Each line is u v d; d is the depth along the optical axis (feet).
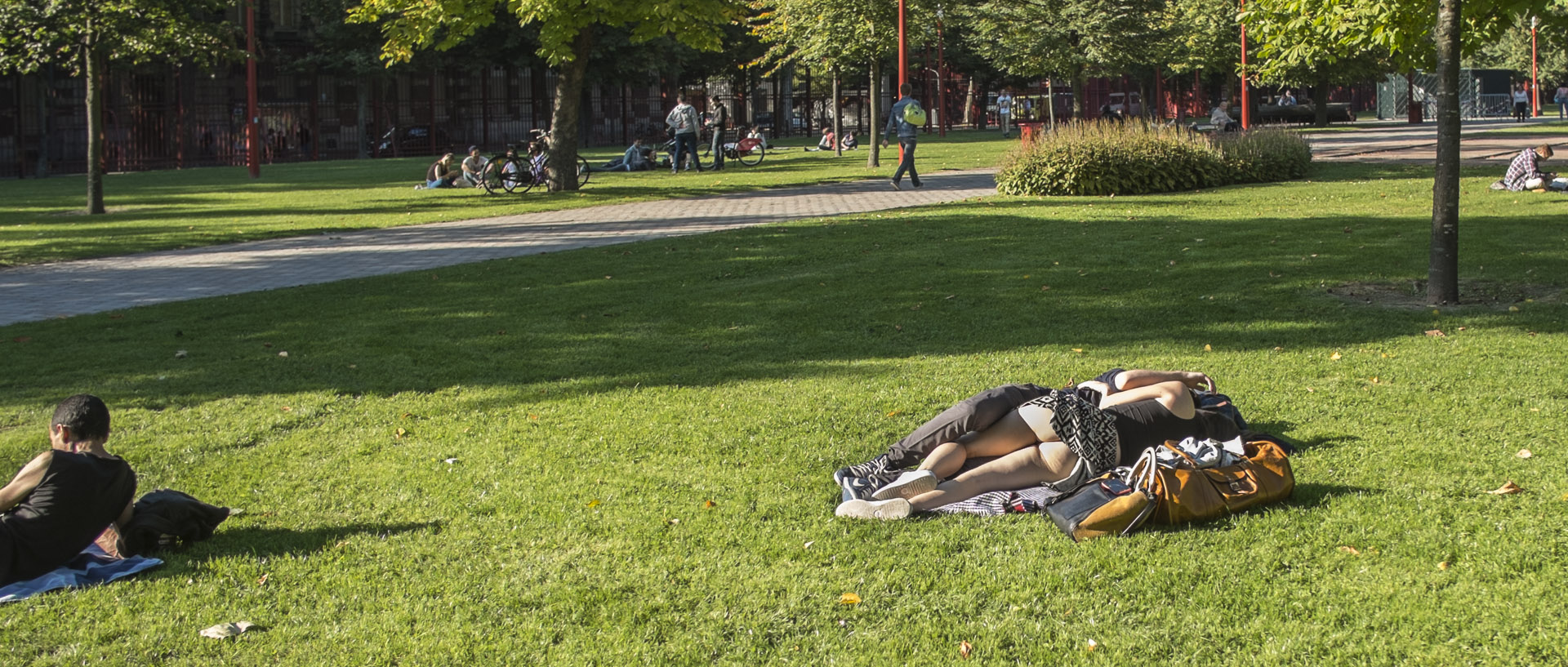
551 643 12.26
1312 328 26.20
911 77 188.03
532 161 74.64
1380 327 26.04
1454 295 28.07
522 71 173.58
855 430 19.51
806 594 13.12
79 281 39.24
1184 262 35.22
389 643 12.26
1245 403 20.24
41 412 22.18
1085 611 12.43
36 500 13.87
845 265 37.09
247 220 58.80
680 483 17.06
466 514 16.08
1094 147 58.18
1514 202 47.47
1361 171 67.36
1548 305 27.37
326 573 14.10
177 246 48.52
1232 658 11.41
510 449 19.13
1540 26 37.96
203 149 141.18
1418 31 34.24
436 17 66.03
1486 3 34.19
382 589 13.58
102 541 14.85
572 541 14.97
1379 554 13.53
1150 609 12.45
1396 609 12.17
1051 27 110.63
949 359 24.45
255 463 18.76
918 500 15.49
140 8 61.62
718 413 20.80
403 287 35.50
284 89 159.02
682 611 12.89
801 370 23.97
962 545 14.35
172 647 12.26
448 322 29.89
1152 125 63.16
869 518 15.31
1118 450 16.19
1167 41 117.19
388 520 15.93
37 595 13.39
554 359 25.61
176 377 24.64
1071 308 29.32
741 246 42.01
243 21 145.48
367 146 148.66
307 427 20.94
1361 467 16.55
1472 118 188.55
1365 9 33.60
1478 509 14.75
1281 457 15.49
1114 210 49.57
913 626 12.30
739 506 15.99
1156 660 11.45
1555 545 13.53
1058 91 213.05
